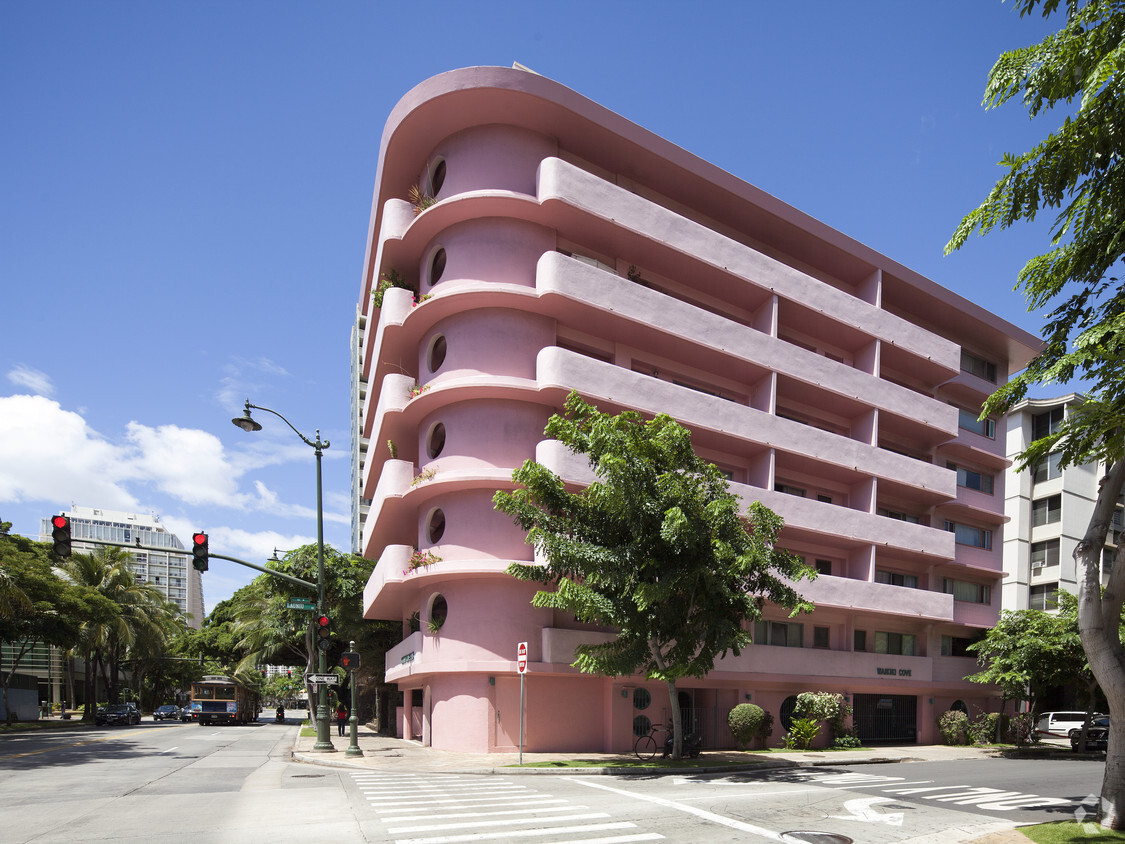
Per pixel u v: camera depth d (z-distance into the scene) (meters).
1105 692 10.01
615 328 25.41
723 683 25.58
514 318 24.31
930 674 30.97
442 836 9.78
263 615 50.41
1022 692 28.97
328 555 43.78
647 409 24.36
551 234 25.33
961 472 36.12
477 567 22.31
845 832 10.55
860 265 32.56
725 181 28.28
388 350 27.80
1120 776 9.88
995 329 36.56
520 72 24.11
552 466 22.38
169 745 27.89
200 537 21.56
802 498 27.38
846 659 28.36
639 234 25.53
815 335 31.58
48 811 11.91
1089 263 9.82
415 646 25.14
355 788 14.71
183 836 9.77
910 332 32.75
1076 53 8.88
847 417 32.03
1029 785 16.55
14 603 36.09
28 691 52.59
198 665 78.06
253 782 15.80
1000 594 36.16
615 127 25.70
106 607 48.91
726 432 26.06
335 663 49.62
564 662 22.34
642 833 10.14
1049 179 9.44
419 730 30.14
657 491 17.86
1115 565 10.09
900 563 32.38
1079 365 9.54
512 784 15.37
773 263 28.89
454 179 25.55
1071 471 39.41
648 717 24.05
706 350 26.58
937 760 23.53
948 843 9.95
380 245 28.33
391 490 25.31
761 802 13.10
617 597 17.69
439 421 24.91
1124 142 8.99
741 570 17.34
